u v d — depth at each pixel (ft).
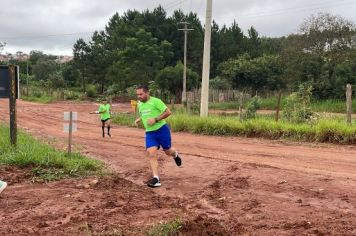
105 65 246.47
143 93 27.78
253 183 27.43
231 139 54.60
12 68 37.04
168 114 27.89
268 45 288.92
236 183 27.58
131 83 202.39
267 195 24.67
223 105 153.99
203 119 64.28
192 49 250.98
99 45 254.06
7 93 37.14
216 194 25.22
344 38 157.79
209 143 50.16
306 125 53.16
